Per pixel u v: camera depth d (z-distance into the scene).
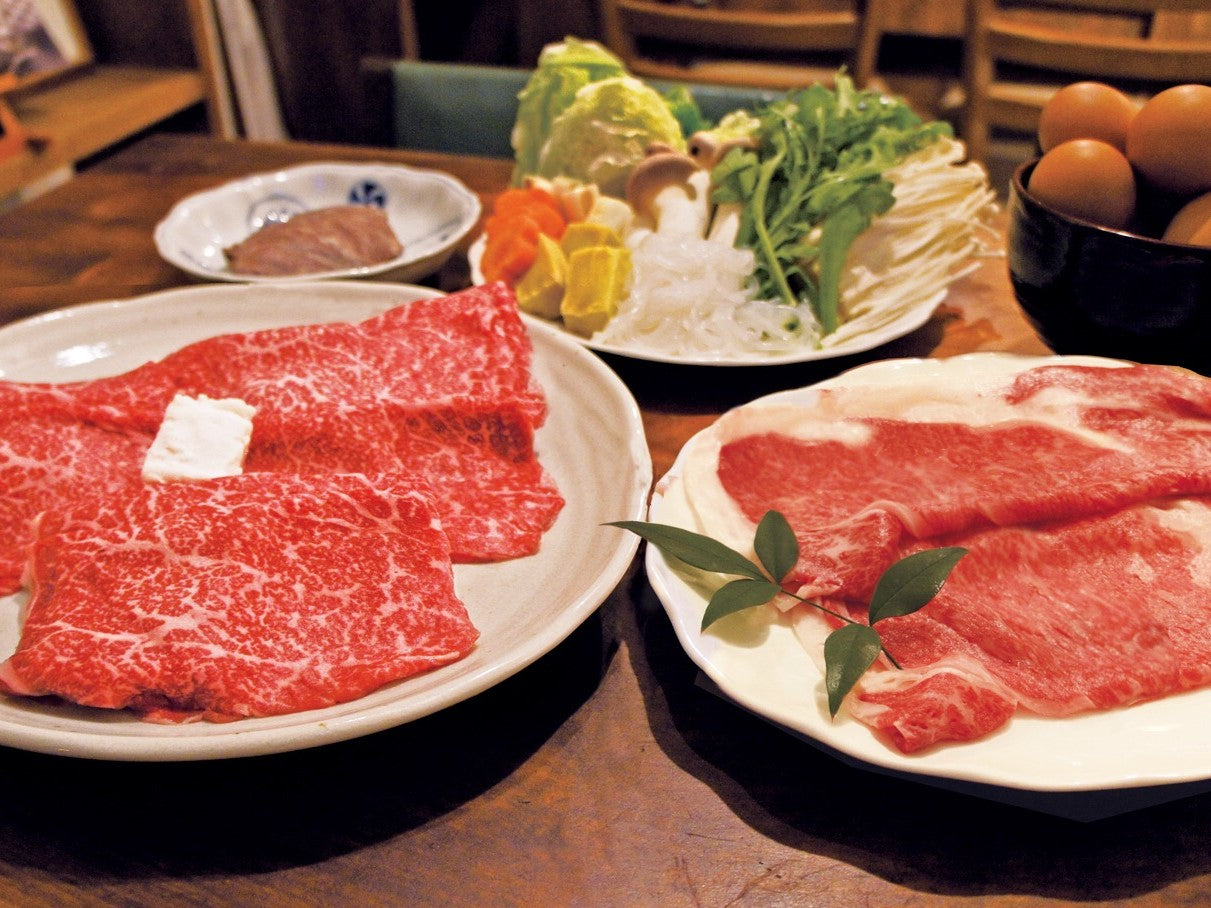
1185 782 0.67
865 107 1.55
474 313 1.20
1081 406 1.05
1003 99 2.42
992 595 0.85
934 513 0.89
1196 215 1.06
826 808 0.72
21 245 1.68
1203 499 0.94
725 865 0.69
